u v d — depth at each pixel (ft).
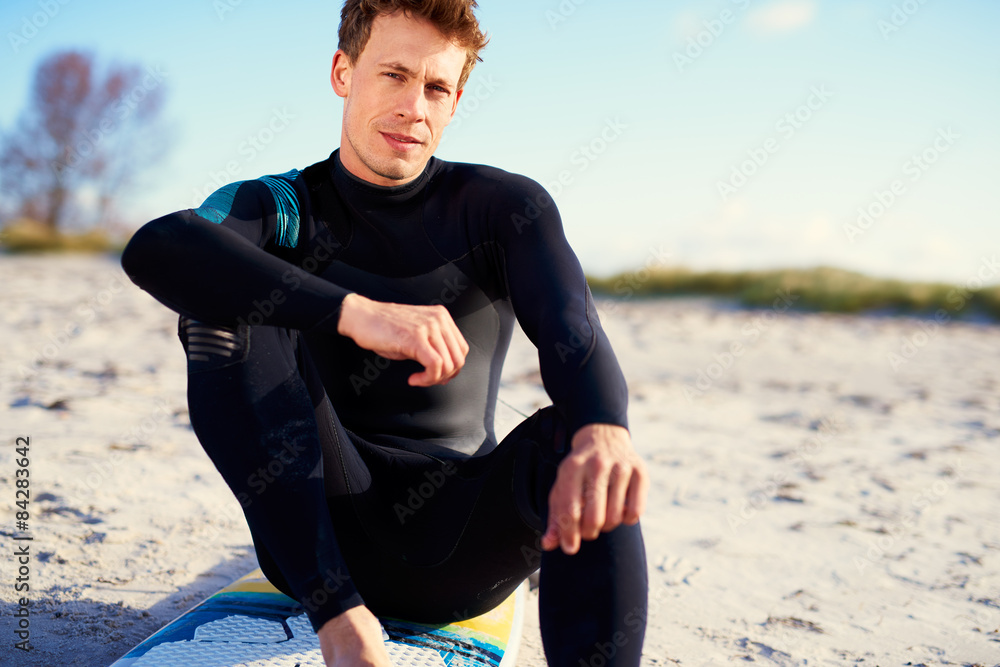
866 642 6.55
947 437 16.07
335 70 5.11
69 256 59.16
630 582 3.62
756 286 51.80
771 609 7.25
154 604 6.47
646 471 3.56
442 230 5.01
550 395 3.90
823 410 18.71
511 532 4.33
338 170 4.98
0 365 17.60
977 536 9.74
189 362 4.05
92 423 12.70
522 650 6.15
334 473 4.35
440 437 5.02
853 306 47.55
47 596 6.44
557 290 4.34
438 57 4.63
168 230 3.88
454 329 4.00
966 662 6.18
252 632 4.96
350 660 3.71
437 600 4.82
